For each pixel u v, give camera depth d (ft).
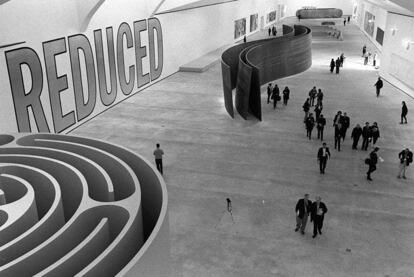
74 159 21.02
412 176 46.83
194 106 73.00
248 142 56.54
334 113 69.36
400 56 84.23
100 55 67.10
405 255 33.17
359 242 34.81
